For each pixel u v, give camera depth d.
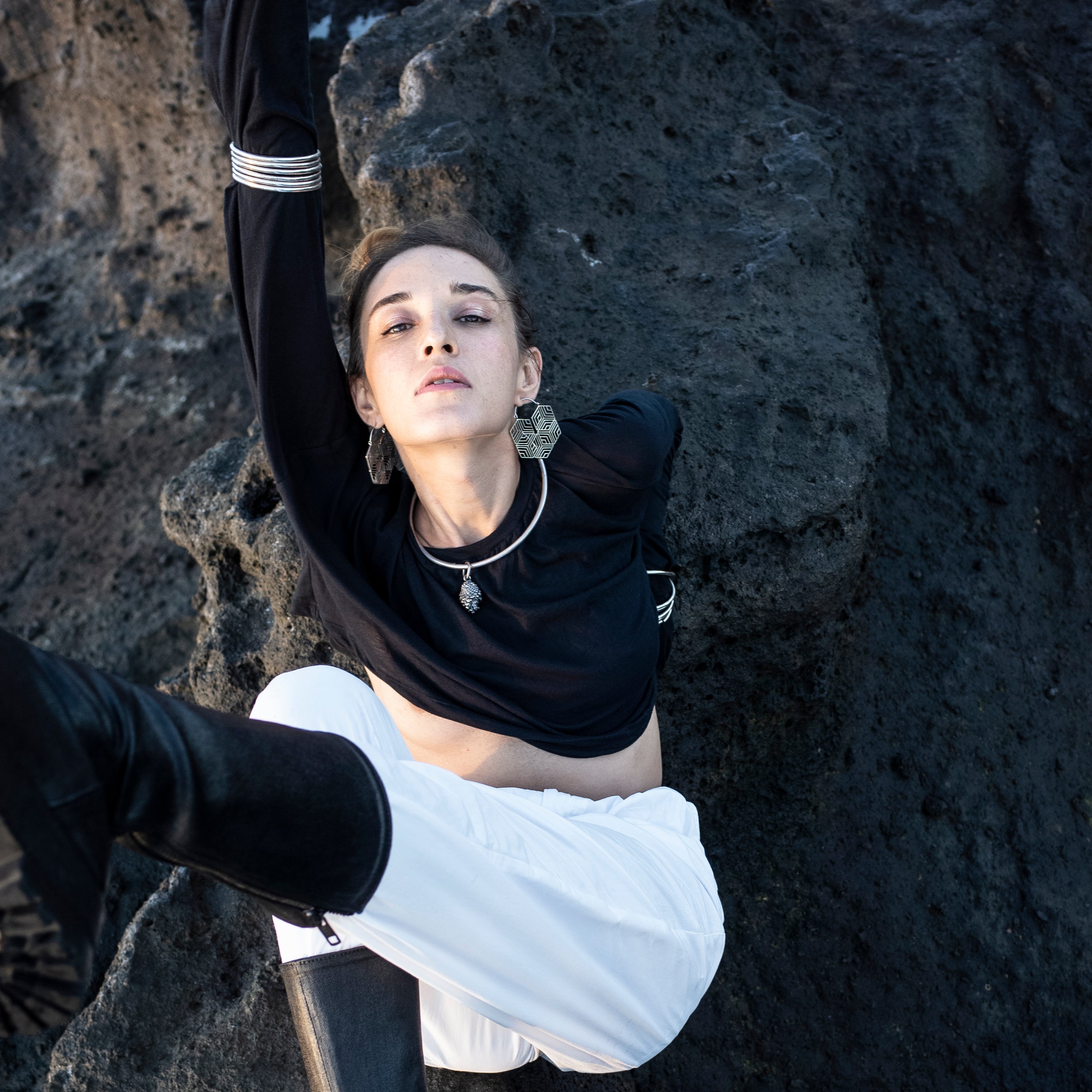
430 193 2.65
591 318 2.61
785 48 3.53
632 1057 1.54
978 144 3.32
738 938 2.59
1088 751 2.80
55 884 0.83
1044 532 3.02
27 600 4.49
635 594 1.64
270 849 1.03
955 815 2.69
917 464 3.04
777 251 2.75
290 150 1.57
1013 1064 2.44
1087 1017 2.50
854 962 2.54
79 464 4.93
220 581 2.56
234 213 1.63
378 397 1.57
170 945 2.26
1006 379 3.14
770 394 2.44
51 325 5.51
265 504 2.47
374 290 1.61
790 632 2.41
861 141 3.36
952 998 2.51
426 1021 1.65
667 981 1.49
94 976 2.74
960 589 2.91
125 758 0.94
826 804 2.68
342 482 1.67
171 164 5.45
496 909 1.27
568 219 2.79
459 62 2.85
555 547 1.57
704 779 2.54
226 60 1.57
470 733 1.65
